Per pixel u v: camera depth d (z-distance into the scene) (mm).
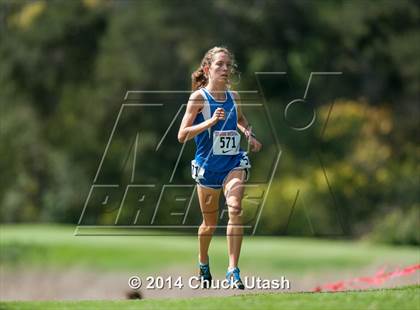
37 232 64062
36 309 21406
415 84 95438
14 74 101500
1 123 100625
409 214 74062
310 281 43281
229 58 25281
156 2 97500
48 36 100188
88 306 21688
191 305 21375
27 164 100250
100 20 101062
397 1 97625
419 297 21844
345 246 59375
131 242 57125
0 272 48281
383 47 96562
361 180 85375
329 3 99500
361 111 91000
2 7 102562
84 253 52031
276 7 95500
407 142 93750
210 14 96188
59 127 98938
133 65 94812
